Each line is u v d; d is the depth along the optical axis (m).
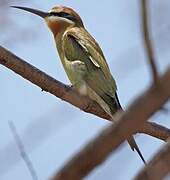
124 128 3.48
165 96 3.42
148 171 3.63
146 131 9.56
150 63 3.58
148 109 3.44
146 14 3.67
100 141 3.52
